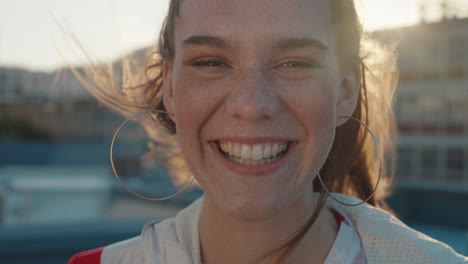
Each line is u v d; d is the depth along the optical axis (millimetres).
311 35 404
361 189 610
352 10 463
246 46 396
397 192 4746
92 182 5496
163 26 542
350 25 459
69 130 11133
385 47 621
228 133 404
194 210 515
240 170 407
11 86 10469
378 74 612
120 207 5406
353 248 477
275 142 406
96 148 9609
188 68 416
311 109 403
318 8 417
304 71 405
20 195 4758
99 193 5176
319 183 563
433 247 478
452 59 7781
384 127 610
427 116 8055
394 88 659
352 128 554
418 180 8039
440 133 7934
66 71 690
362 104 563
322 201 485
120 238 2367
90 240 2305
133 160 6320
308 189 473
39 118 11109
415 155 8172
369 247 490
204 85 410
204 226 483
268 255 450
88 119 10969
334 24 431
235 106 394
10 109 10883
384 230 494
